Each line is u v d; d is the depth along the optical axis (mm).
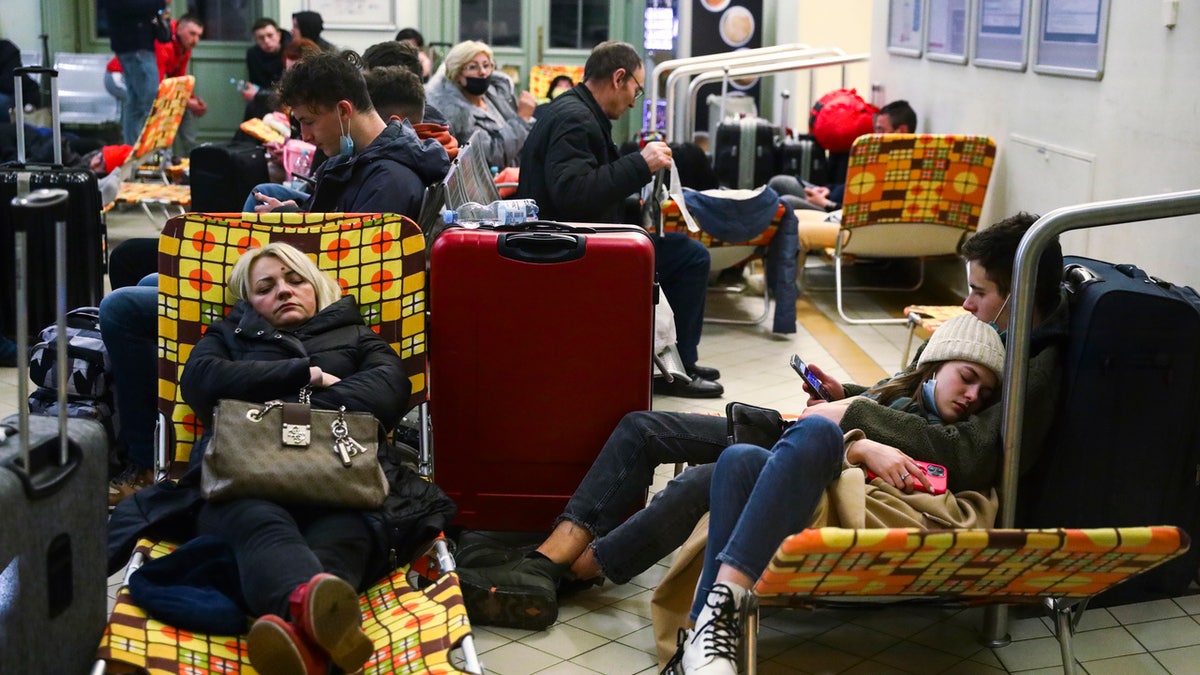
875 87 8023
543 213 4309
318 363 2824
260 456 2510
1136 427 2746
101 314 3404
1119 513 2793
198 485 2625
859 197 5883
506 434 3148
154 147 7551
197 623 2312
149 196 6961
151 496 2631
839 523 2521
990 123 5980
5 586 1913
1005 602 2391
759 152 7457
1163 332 2697
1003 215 5801
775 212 5582
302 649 2117
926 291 6961
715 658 2299
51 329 3637
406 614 2422
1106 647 2775
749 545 2344
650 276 3076
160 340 2951
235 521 2447
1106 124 4656
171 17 10273
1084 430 2736
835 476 2529
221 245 3006
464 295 3068
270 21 9531
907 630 2879
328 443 2574
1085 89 4867
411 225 3059
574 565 2959
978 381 2742
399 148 3555
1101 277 2855
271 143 6293
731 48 9523
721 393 4824
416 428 3795
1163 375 2723
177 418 2930
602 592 3068
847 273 7398
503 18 10547
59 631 2051
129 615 2299
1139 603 2996
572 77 10234
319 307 2939
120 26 8883
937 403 2777
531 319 3080
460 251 3051
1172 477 2805
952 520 2541
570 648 2770
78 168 4434
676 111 9047
